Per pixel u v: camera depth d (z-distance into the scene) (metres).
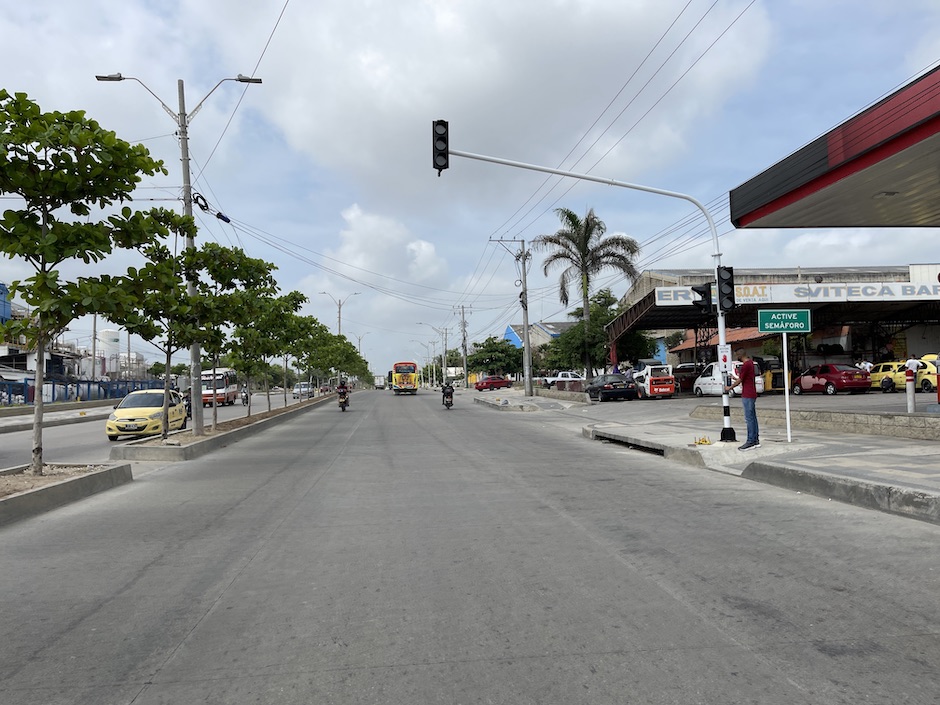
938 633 4.44
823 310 36.75
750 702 3.56
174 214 17.25
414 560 6.43
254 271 19.33
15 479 10.23
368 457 15.03
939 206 16.98
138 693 3.80
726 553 6.48
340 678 3.94
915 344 40.88
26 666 4.18
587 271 41.97
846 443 13.49
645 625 4.65
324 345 56.25
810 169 15.10
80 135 9.55
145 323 15.95
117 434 21.73
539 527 7.74
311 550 6.89
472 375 110.56
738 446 13.81
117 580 5.95
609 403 35.19
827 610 4.88
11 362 53.09
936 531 7.25
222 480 11.89
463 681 3.87
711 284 14.98
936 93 11.62
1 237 9.86
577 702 3.59
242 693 3.78
